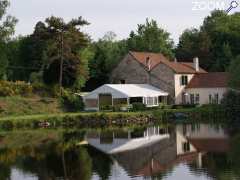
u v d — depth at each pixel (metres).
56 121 76.00
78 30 95.06
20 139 59.91
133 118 78.69
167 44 143.12
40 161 44.28
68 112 89.56
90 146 52.75
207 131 63.41
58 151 49.69
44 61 98.50
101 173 38.62
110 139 58.38
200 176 36.16
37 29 97.31
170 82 98.94
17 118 75.38
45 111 87.56
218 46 128.62
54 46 93.75
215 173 36.91
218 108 86.12
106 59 118.00
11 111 84.00
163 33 142.00
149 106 92.69
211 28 142.38
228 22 137.50
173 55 136.88
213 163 40.81
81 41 96.00
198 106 92.50
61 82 95.81
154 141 55.50
